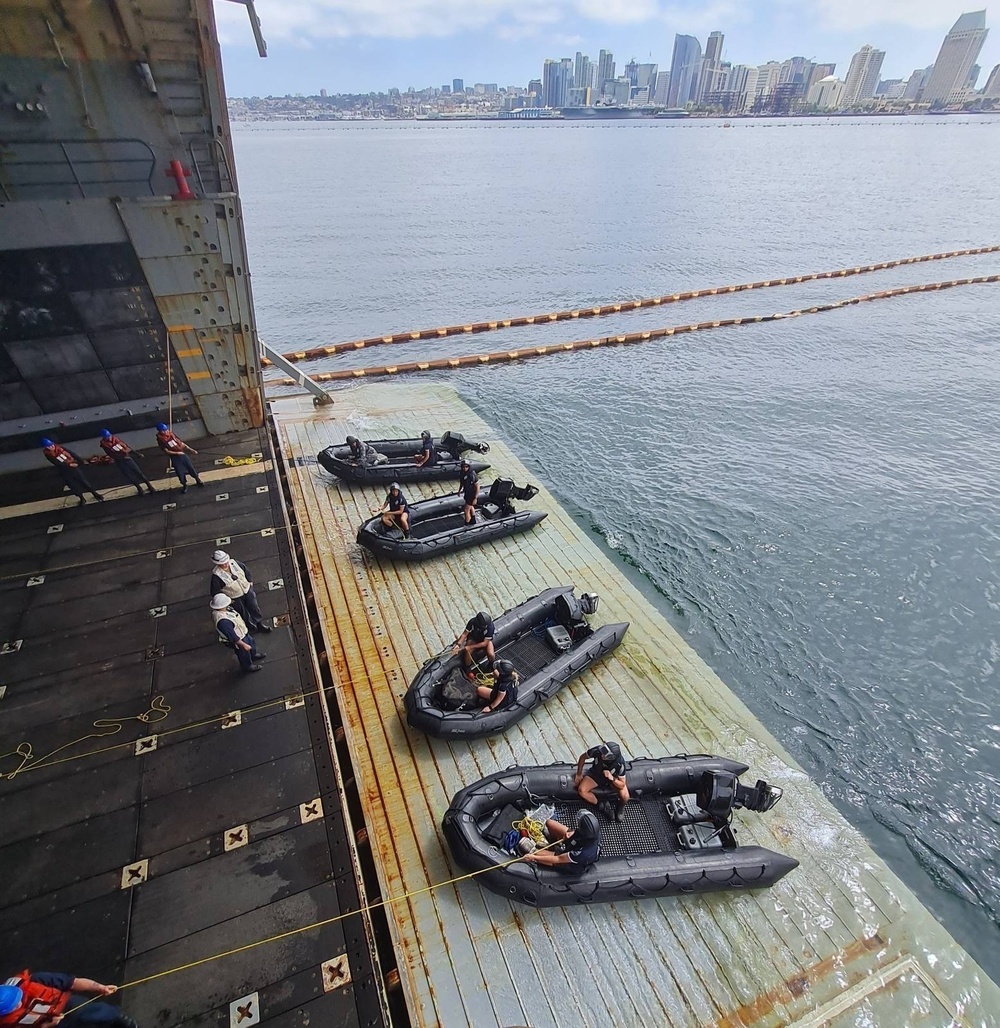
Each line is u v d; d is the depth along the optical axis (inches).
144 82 354.6
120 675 296.7
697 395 850.1
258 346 482.0
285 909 212.8
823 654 429.7
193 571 361.1
